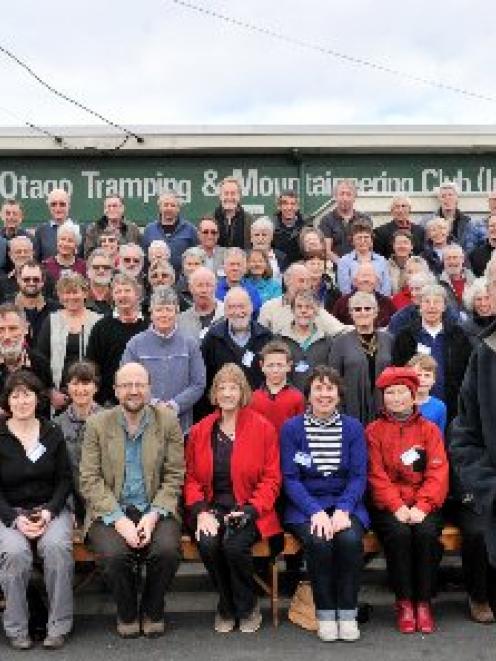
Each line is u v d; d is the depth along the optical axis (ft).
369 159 43.47
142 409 18.80
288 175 43.45
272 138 42.93
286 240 30.76
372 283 24.49
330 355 21.65
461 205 34.19
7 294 26.27
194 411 21.68
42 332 22.50
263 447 18.79
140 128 42.75
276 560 19.01
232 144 42.88
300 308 21.71
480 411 10.83
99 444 18.67
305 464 18.84
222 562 17.95
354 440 18.93
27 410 18.34
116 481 18.56
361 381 21.33
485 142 43.19
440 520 18.45
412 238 30.32
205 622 18.58
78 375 19.34
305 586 18.67
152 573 17.62
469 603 18.86
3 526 17.71
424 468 18.95
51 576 17.20
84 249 30.76
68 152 42.86
